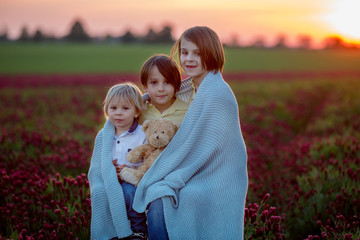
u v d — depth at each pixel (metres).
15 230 3.37
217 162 2.88
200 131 2.86
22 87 20.83
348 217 3.76
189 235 2.71
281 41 112.88
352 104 12.33
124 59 54.91
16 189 4.19
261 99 15.31
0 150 6.08
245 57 65.00
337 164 4.94
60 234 3.38
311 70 43.97
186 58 3.00
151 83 3.13
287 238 3.71
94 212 2.91
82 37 115.44
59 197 4.00
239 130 2.98
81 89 19.92
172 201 2.75
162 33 111.94
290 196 4.43
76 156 5.45
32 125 9.25
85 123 9.91
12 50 63.97
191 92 3.30
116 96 3.05
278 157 6.51
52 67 42.50
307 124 11.49
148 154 3.04
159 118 3.11
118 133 3.22
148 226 2.72
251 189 4.46
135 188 2.93
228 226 2.81
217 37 3.03
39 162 5.32
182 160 2.88
